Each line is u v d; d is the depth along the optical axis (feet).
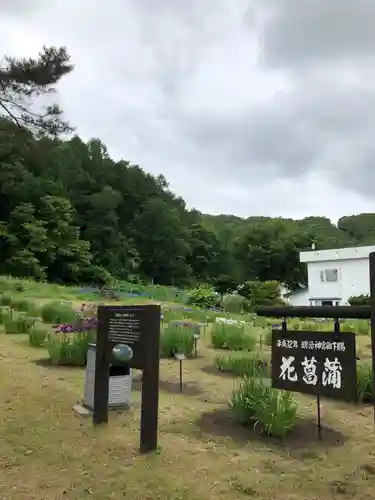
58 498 10.36
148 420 13.03
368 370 20.30
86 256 159.22
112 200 197.26
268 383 19.66
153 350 13.20
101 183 218.38
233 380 22.84
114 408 16.88
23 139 54.08
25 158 61.77
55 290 88.02
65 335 28.76
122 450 13.05
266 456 12.87
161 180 282.15
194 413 17.06
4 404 17.33
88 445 13.46
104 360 15.07
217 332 33.83
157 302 87.15
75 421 15.56
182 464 12.16
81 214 195.83
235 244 219.61
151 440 12.94
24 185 156.97
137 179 240.73
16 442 13.64
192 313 61.21
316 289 136.67
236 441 14.08
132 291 122.62
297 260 198.59
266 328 46.60
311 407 18.31
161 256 213.46
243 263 213.05
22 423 15.29
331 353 12.25
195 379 23.13
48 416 16.01
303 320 57.52
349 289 131.03
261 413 14.87
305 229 227.20
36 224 149.79
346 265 132.26
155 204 219.41
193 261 230.89
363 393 18.92
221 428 15.31
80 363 24.61
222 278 199.21
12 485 10.99
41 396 18.47
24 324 36.32
